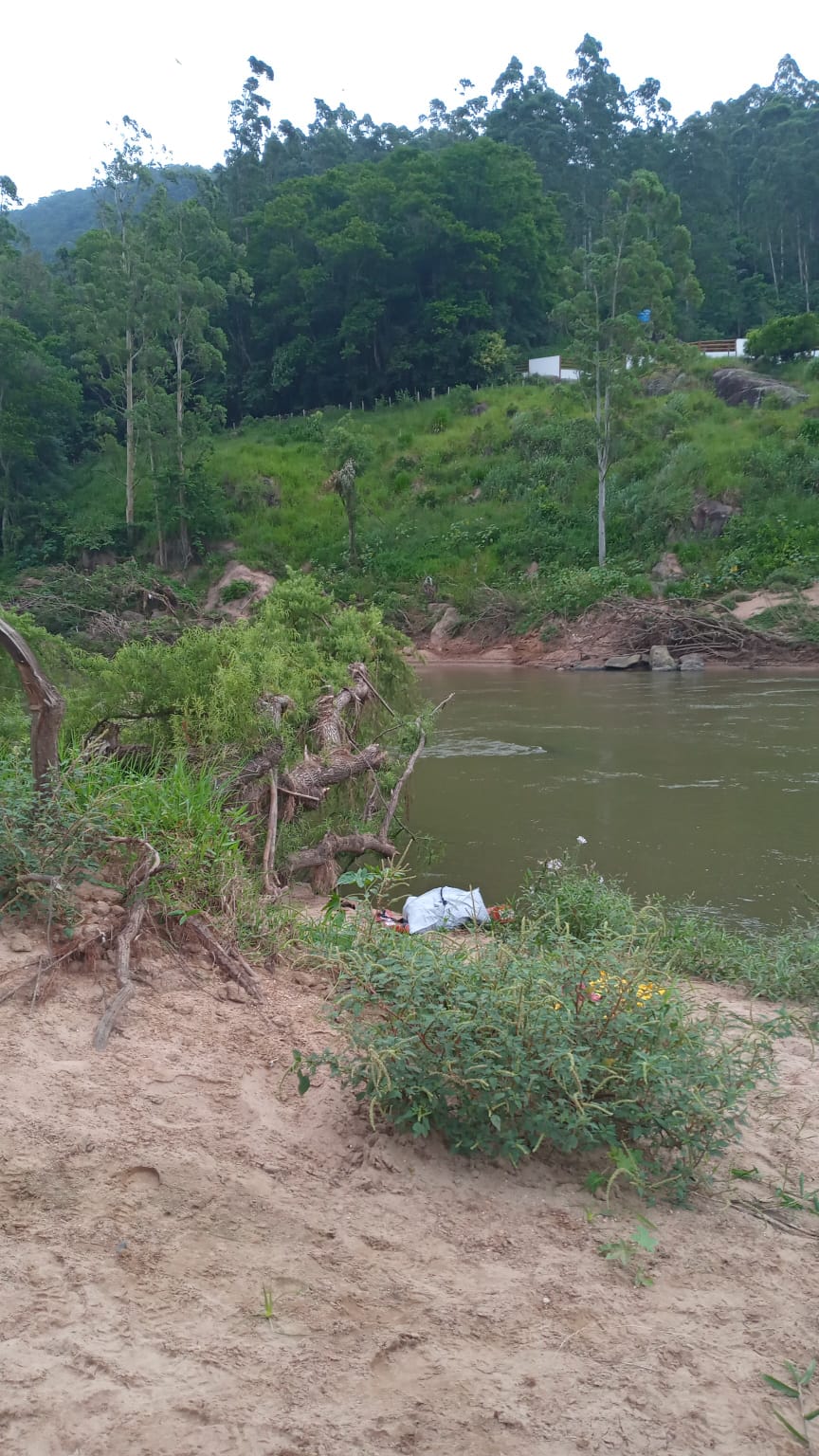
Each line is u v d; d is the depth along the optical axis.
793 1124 3.83
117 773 5.41
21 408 45.78
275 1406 2.17
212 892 4.64
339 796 8.41
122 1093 3.15
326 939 4.62
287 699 7.69
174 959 4.10
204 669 7.23
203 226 44.28
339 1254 2.66
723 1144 3.37
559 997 3.42
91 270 50.44
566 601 31.56
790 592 29.30
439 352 57.19
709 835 9.54
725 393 45.03
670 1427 2.22
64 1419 2.07
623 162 83.19
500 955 3.63
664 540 34.47
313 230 60.59
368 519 42.47
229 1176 2.87
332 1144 3.14
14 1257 2.46
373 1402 2.21
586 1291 2.65
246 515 43.81
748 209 80.88
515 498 41.09
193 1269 2.53
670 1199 3.17
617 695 21.42
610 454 36.88
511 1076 3.17
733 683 22.98
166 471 41.56
